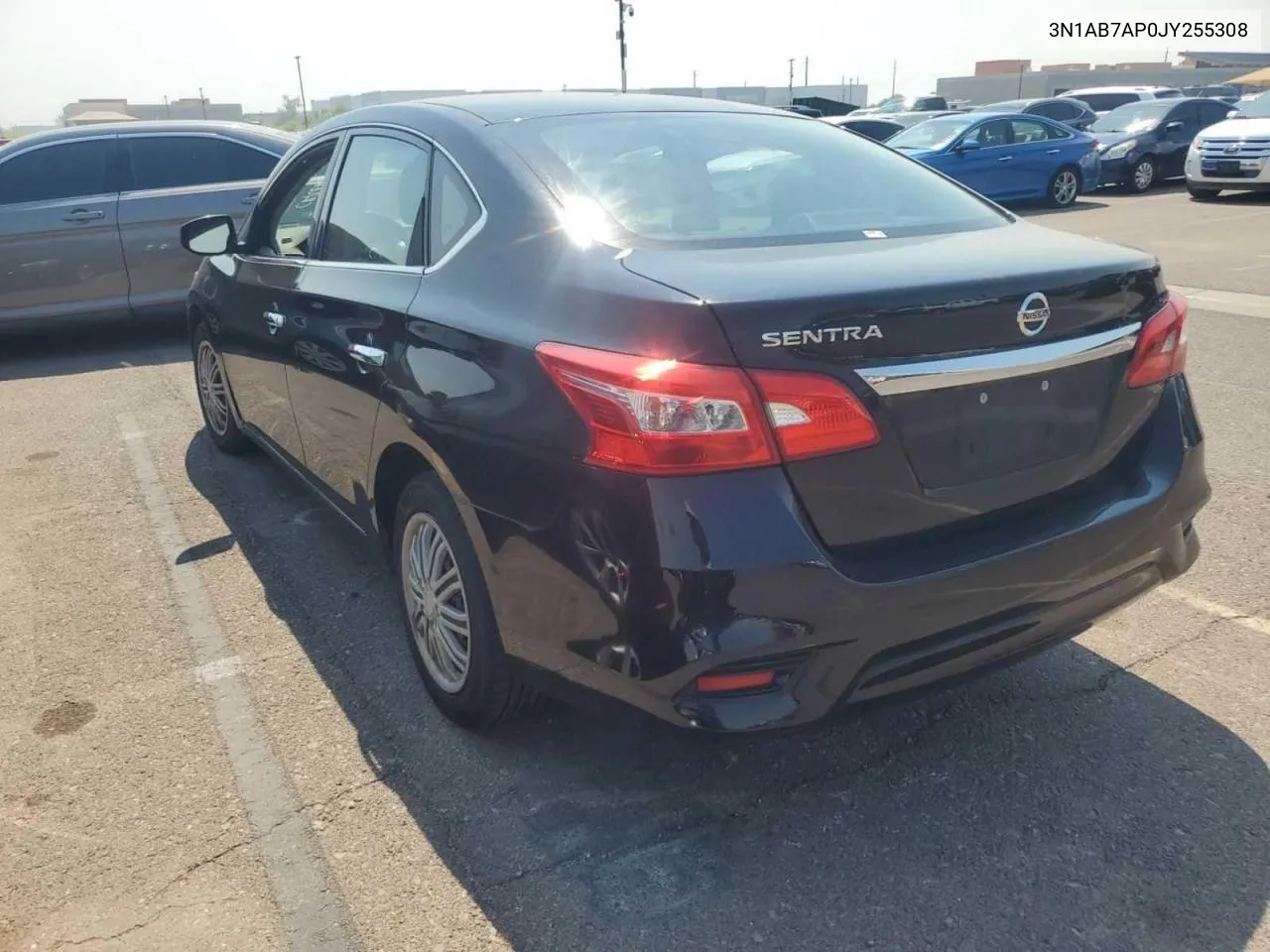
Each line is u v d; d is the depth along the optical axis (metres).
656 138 3.12
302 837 2.60
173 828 2.63
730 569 2.10
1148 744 2.89
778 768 2.85
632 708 2.27
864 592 2.19
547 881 2.44
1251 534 4.16
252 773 2.85
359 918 2.33
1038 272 2.41
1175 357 2.77
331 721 3.09
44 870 2.49
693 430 2.10
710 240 2.60
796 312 2.12
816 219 2.86
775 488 2.13
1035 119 16.64
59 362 7.74
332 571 4.09
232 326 4.46
